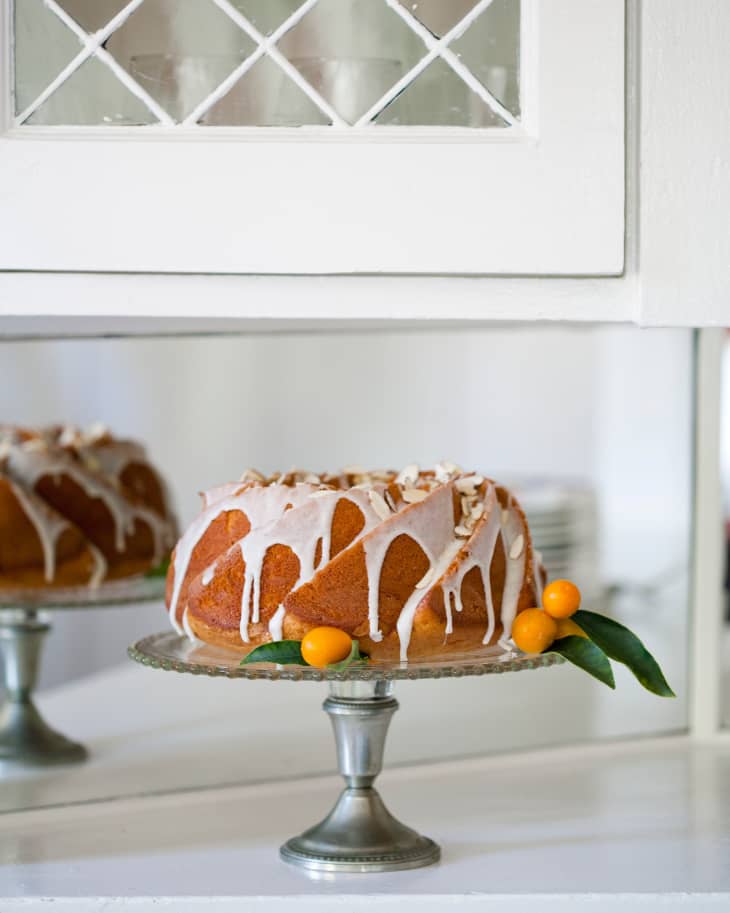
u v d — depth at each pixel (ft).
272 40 4.93
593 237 4.96
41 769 6.03
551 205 4.95
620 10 4.93
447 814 5.66
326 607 5.02
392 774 6.11
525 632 5.06
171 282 4.98
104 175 4.92
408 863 5.13
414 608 5.03
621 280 5.02
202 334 6.41
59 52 4.93
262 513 5.17
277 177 4.92
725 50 4.96
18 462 6.48
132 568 6.66
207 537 5.25
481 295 5.01
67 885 5.02
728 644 6.57
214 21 4.93
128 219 4.93
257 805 5.80
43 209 4.92
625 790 5.92
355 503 5.10
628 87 4.98
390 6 4.94
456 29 4.94
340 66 4.94
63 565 6.47
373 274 4.98
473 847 5.32
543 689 6.51
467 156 4.93
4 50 4.91
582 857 5.22
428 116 4.96
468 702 6.44
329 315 5.00
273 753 6.16
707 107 4.96
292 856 5.16
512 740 6.31
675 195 4.98
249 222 4.93
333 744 6.29
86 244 4.93
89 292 4.98
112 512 6.61
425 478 5.38
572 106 4.94
